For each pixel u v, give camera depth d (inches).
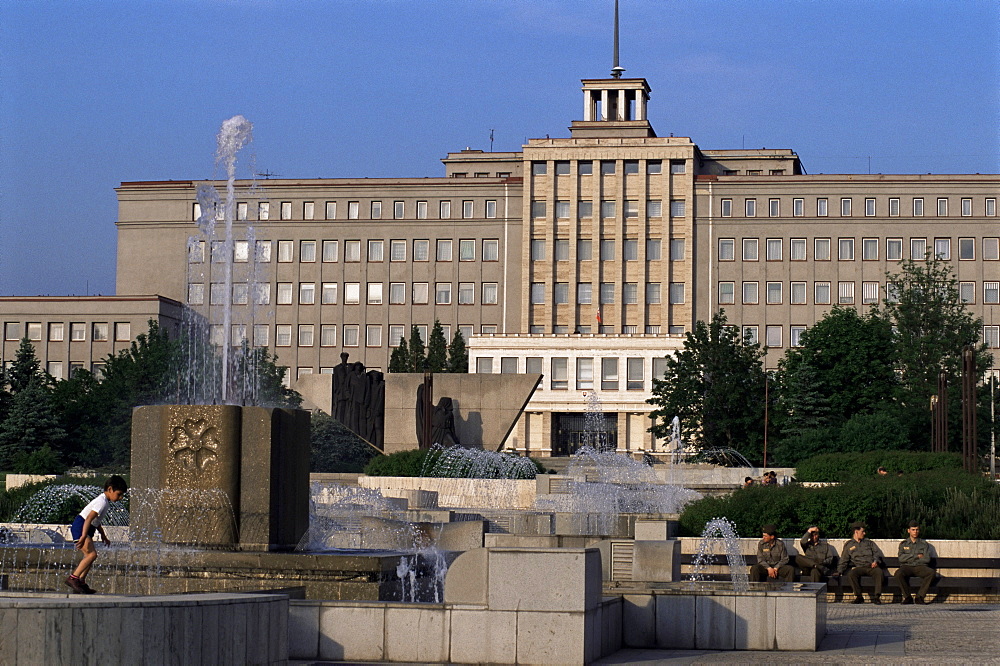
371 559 640.4
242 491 686.5
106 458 3164.4
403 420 2237.9
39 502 1434.5
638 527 966.4
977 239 4500.5
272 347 4731.8
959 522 1030.4
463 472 1988.2
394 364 4247.0
